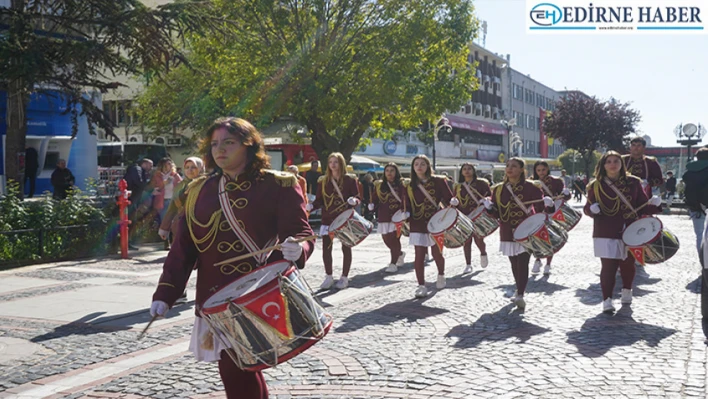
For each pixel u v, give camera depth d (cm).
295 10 2473
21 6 1662
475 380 505
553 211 998
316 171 2120
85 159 2577
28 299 870
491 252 1427
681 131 2881
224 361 332
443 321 725
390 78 2422
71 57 1596
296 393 483
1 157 2062
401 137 4875
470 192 1209
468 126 6003
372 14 2525
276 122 3447
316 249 1511
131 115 3734
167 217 793
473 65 2769
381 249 1513
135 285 981
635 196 749
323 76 2445
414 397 470
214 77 2588
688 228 2098
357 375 525
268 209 333
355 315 767
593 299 840
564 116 5881
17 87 1617
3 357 591
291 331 309
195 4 1738
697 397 453
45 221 1284
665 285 942
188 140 3578
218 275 334
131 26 1639
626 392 467
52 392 495
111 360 580
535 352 583
